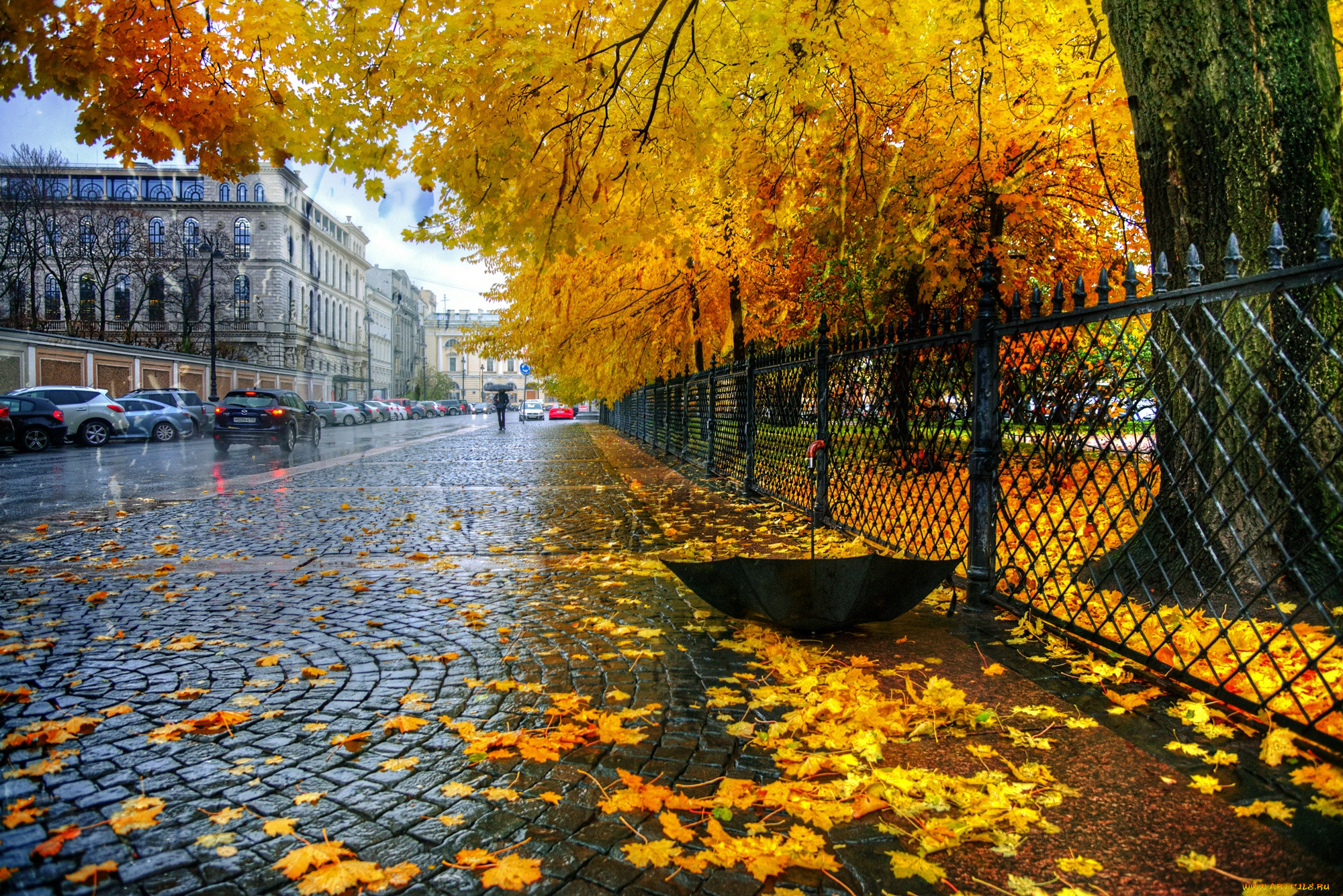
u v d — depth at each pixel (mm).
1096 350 3625
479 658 3711
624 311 15500
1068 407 3781
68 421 22359
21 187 37469
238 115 5590
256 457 18984
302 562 6086
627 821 2201
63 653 3781
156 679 3422
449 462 17391
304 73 5422
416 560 6211
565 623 4324
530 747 2637
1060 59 7133
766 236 11914
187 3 5141
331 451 21625
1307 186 3639
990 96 7543
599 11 5348
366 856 2041
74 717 2920
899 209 8641
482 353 17438
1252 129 3686
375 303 84688
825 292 11672
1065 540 5633
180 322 50062
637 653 3746
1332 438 3586
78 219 40625
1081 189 10273
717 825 2131
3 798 2330
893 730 2740
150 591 5141
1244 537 3777
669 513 8844
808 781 2410
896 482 5766
